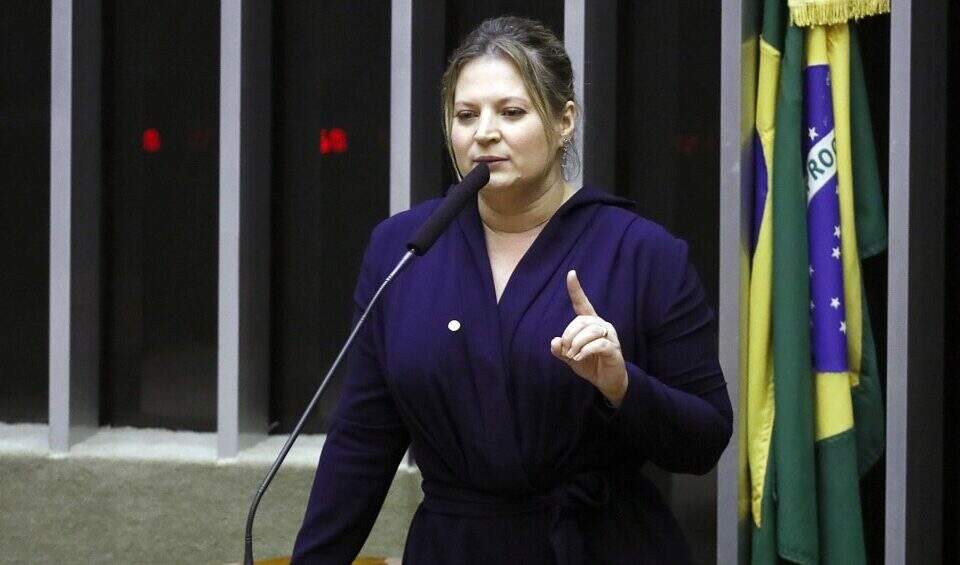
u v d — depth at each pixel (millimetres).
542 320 7301
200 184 14445
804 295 12180
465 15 13938
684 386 7477
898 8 11992
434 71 13734
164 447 13961
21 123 14656
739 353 12391
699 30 13406
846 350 12328
